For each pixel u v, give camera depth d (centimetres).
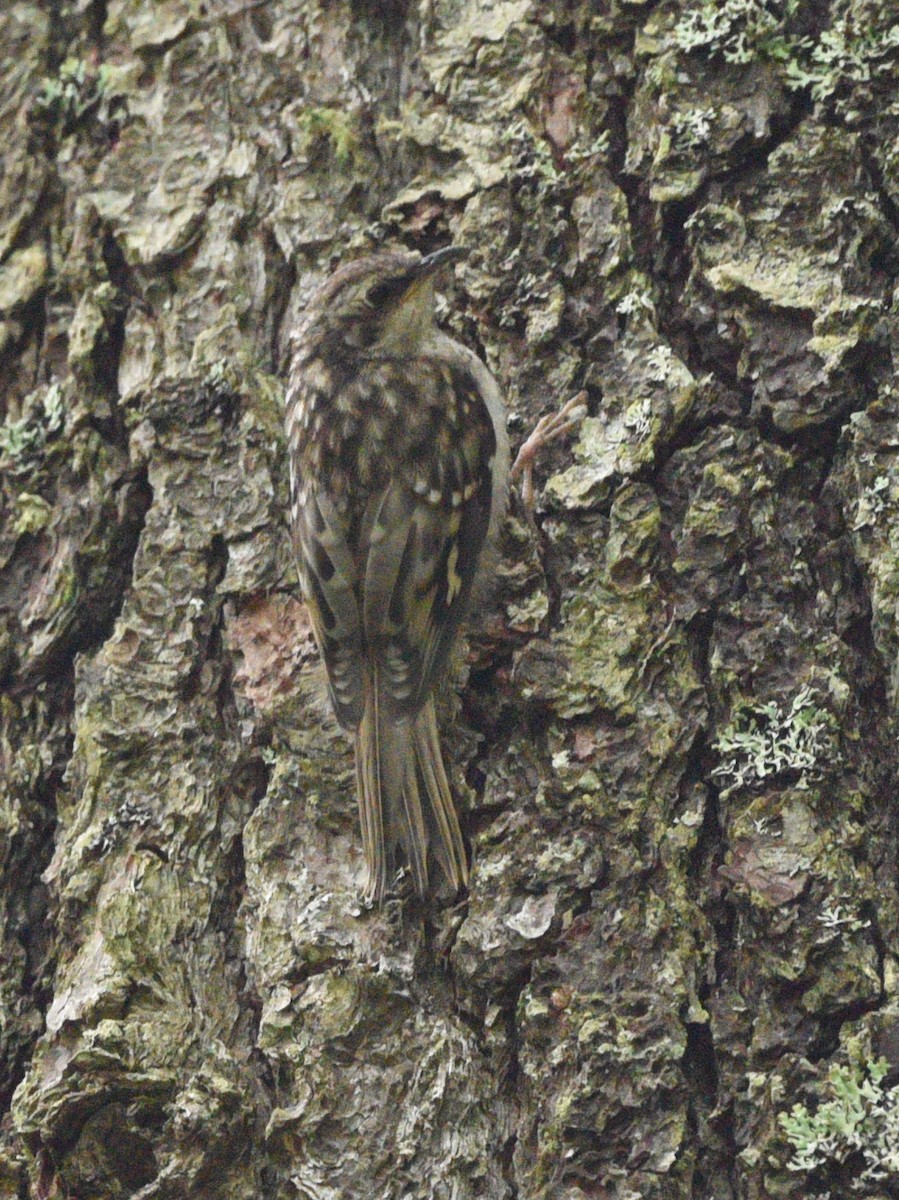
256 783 594
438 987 551
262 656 603
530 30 638
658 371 588
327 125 653
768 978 520
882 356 568
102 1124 544
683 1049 518
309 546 595
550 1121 522
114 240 665
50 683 625
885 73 590
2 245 678
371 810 564
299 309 644
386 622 590
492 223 625
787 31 603
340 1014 545
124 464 639
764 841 533
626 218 609
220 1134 536
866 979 512
